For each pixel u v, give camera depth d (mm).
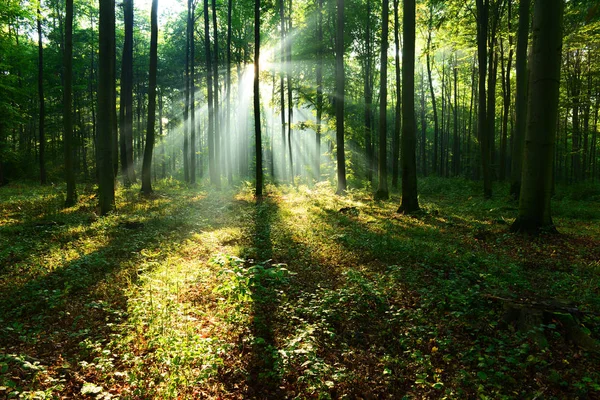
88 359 4938
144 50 44438
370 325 5816
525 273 7691
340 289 6707
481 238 10727
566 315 5203
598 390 4129
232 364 4891
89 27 38344
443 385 4320
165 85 43625
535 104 10305
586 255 8812
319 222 12969
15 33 30375
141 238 10578
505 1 21797
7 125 28719
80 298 6707
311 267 8250
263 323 5859
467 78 44000
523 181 10789
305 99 26891
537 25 10047
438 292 6523
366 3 27391
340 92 20953
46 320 5992
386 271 7793
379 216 14539
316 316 5957
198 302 6562
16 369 4504
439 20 23531
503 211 15961
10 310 6297
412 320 5785
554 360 4637
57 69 35000
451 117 56875
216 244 10250
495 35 23141
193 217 13906
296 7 31234
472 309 5895
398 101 25719
